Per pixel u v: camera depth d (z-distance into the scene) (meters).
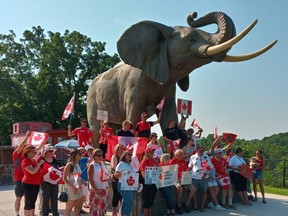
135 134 11.09
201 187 10.93
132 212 9.25
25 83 40.31
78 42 40.31
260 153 13.32
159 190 10.11
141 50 10.77
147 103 11.54
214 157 11.72
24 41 41.34
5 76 39.44
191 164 11.04
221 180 11.55
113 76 12.47
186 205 10.59
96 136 13.41
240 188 12.38
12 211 10.56
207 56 10.05
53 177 8.48
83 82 40.09
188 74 11.14
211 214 10.48
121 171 8.40
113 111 12.35
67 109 12.27
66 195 7.68
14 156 9.15
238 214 10.59
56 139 28.31
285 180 21.98
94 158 8.08
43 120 39.09
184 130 11.95
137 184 8.49
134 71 11.49
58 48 39.00
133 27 10.76
